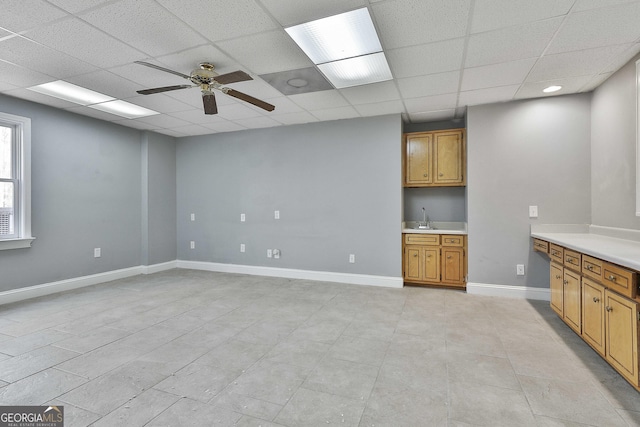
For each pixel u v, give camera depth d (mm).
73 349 2473
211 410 1735
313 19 2146
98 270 4617
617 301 2004
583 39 2377
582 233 3516
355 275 4570
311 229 4844
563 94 3576
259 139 5160
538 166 3693
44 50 2553
